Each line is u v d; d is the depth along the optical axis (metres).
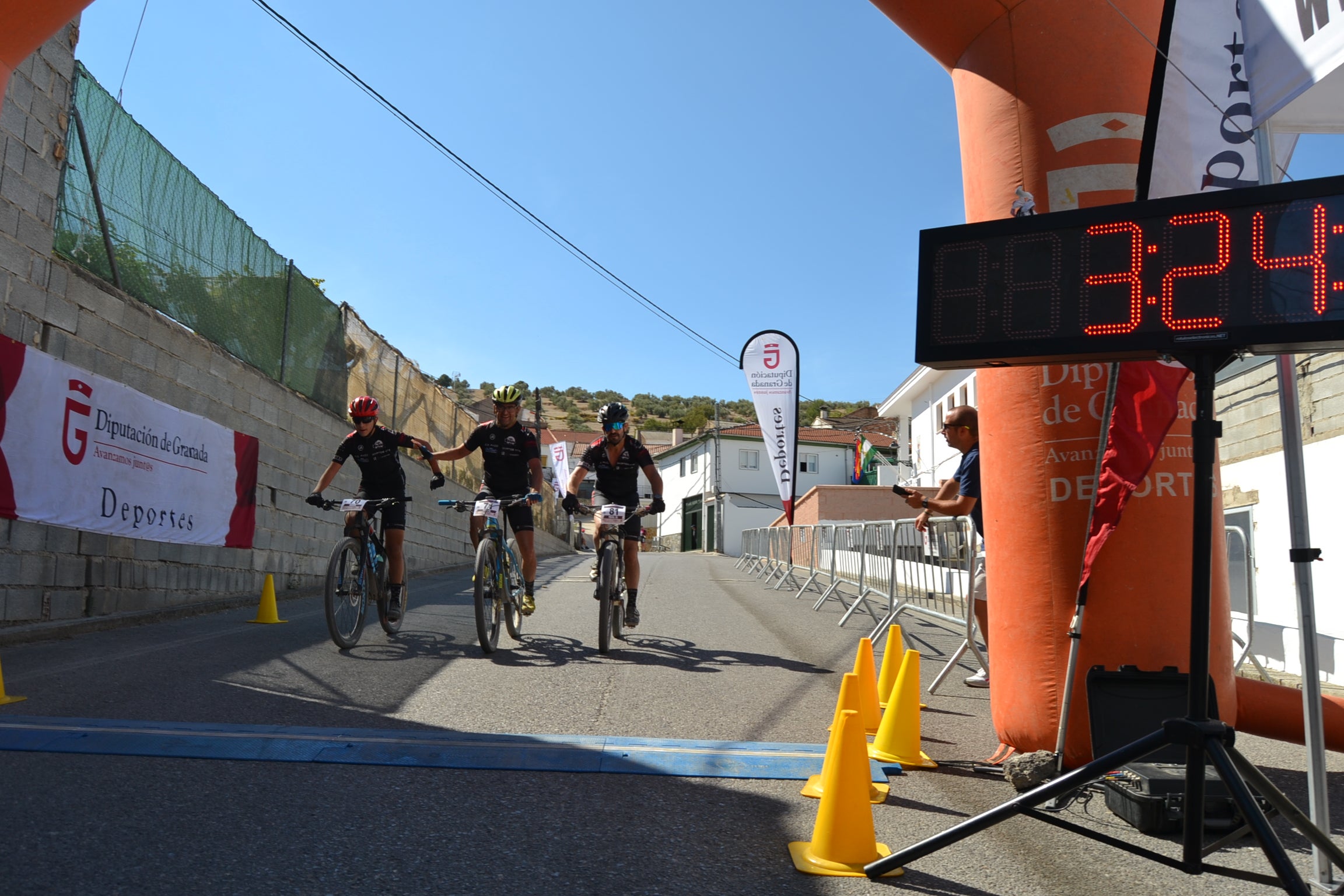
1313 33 2.79
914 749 3.94
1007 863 2.78
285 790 3.14
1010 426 3.81
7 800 2.90
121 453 7.50
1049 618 3.64
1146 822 2.98
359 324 13.55
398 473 6.94
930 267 2.80
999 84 3.87
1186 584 3.51
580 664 5.99
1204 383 2.47
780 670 6.10
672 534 51.12
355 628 6.44
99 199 7.44
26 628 6.28
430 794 3.16
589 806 3.11
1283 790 3.59
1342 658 6.28
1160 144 3.18
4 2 4.48
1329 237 2.40
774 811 3.14
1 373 6.15
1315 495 6.67
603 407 6.94
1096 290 2.60
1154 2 3.81
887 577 8.48
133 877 2.37
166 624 7.55
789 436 12.90
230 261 9.67
